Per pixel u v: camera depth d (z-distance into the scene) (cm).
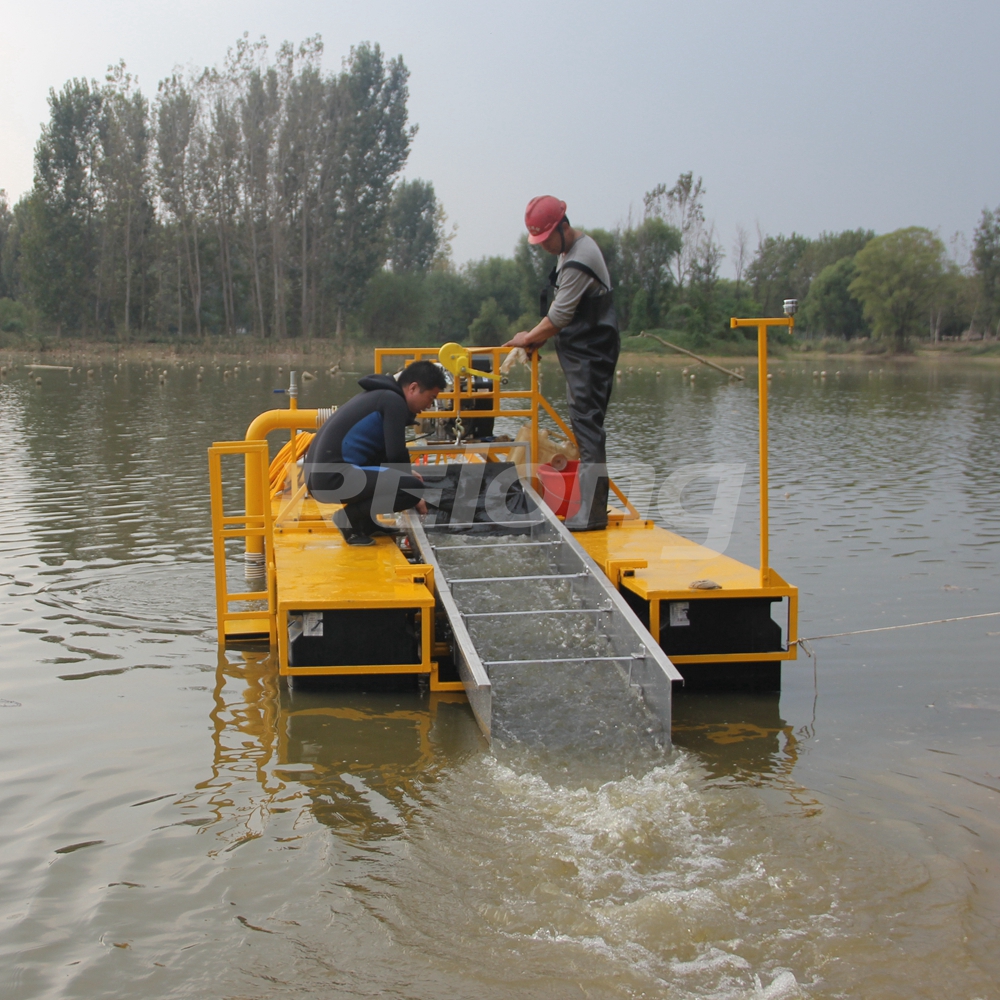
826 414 2291
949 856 350
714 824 372
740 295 7538
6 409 2162
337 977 280
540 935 300
